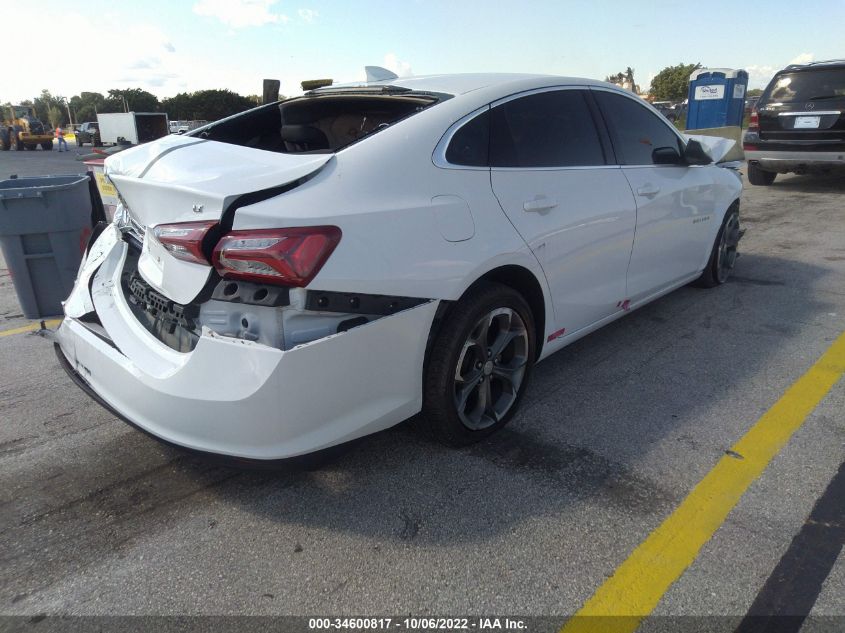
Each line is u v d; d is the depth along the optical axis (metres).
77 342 2.78
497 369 2.97
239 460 2.26
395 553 2.30
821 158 9.10
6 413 3.45
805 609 2.01
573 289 3.30
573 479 2.70
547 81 3.34
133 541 2.41
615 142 3.64
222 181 2.31
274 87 4.28
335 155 2.47
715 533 2.35
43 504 2.64
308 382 2.21
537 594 2.10
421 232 2.46
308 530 2.44
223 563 2.29
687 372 3.71
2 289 6.06
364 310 2.29
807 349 3.97
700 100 15.34
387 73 3.72
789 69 9.41
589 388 3.54
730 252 5.27
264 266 2.12
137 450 3.05
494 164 2.88
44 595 2.16
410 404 2.59
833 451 2.85
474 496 2.61
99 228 3.41
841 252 6.30
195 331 2.37
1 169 21.38
